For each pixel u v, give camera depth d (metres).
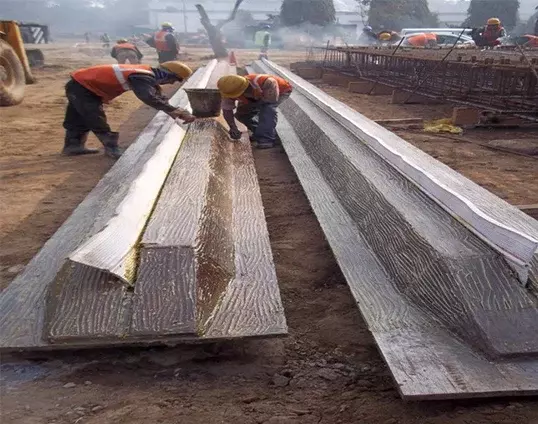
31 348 2.80
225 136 7.09
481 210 3.76
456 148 7.69
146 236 3.46
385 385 2.76
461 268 3.04
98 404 2.60
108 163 6.98
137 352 2.98
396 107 11.79
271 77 7.41
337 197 5.12
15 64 11.47
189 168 5.02
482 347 2.68
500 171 6.52
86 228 4.35
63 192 5.87
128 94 13.05
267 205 5.52
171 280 3.05
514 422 2.38
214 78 13.61
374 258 3.82
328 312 3.49
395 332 2.90
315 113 8.12
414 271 3.33
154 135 6.90
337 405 2.60
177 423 2.47
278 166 6.93
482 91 10.80
